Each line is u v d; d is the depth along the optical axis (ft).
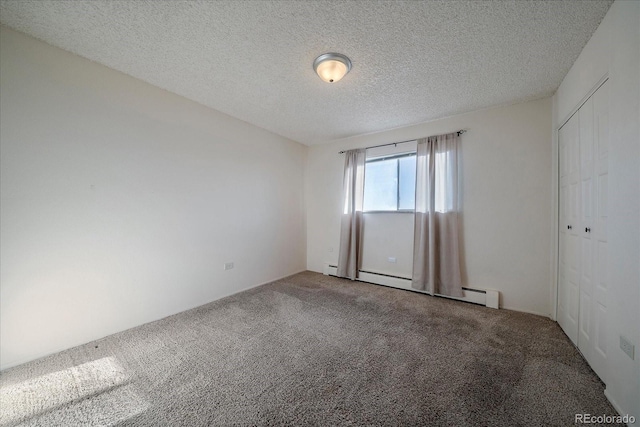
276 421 4.26
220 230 10.55
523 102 9.24
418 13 5.24
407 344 6.79
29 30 5.84
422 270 11.04
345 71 7.04
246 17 5.41
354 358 6.13
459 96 8.89
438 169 10.79
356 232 13.33
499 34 5.82
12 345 5.83
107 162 7.33
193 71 7.54
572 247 7.02
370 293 11.16
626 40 4.41
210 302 10.04
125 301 7.70
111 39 6.16
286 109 10.19
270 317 8.57
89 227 7.00
